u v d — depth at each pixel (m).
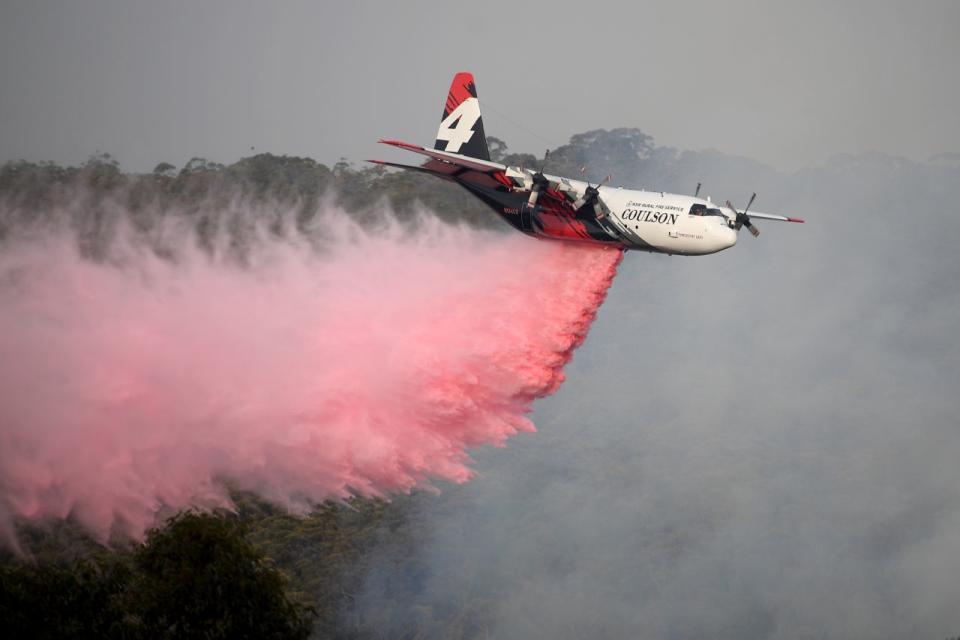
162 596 16.78
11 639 16.92
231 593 16.97
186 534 17.23
